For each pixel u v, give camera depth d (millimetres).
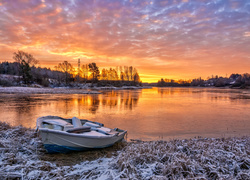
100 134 7117
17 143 6180
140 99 31703
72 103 22875
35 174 4336
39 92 38094
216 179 4492
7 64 94562
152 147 6574
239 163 5445
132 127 11523
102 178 4348
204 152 6102
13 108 17484
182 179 4238
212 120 14258
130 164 4969
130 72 130375
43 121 7480
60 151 6172
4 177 4098
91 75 99375
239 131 11102
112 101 26812
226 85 144625
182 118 14883
